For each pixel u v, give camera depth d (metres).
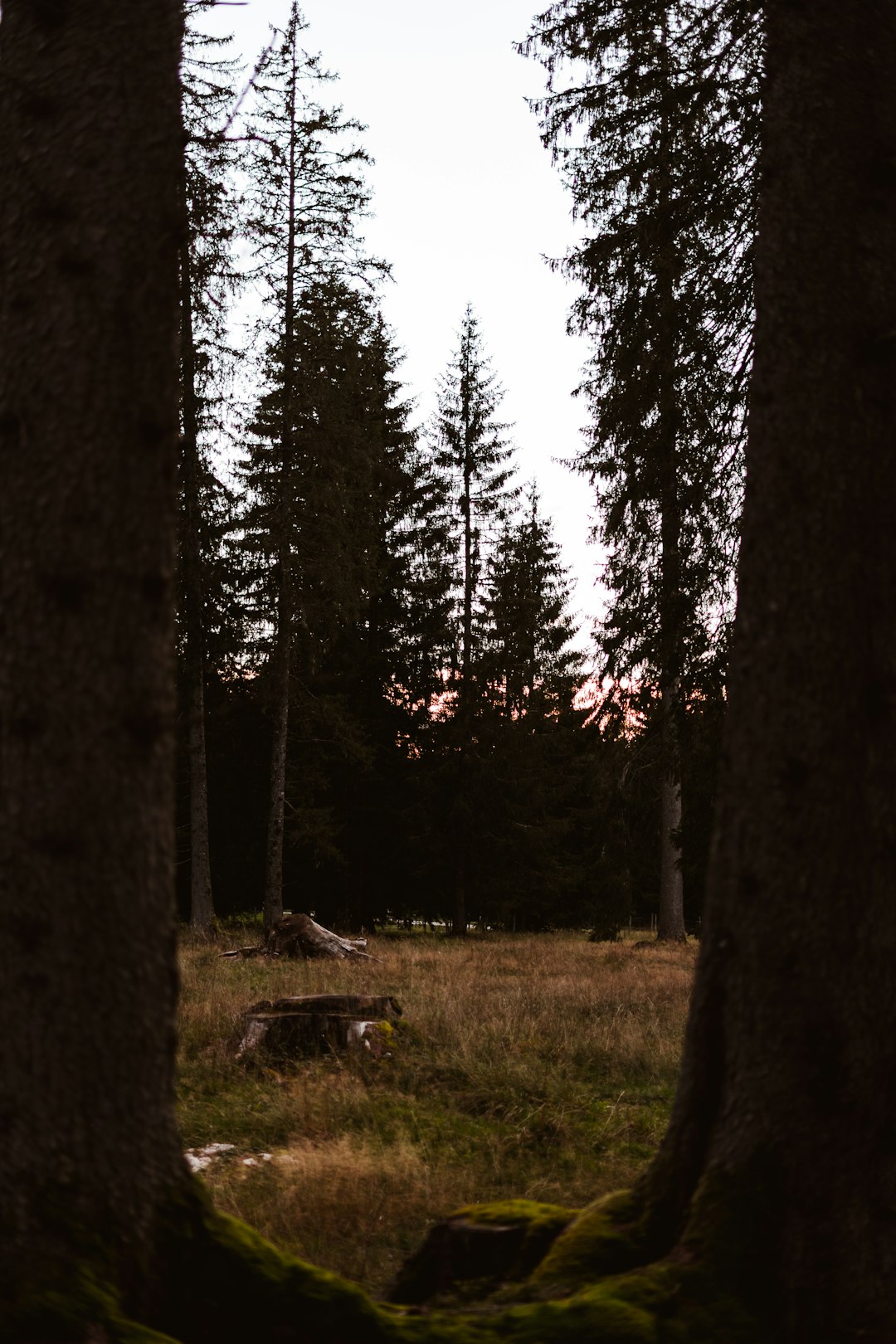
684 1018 11.03
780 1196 3.07
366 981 14.05
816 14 3.59
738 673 3.44
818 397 3.40
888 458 3.41
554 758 35.06
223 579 22.22
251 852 31.64
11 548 2.77
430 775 31.75
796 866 3.22
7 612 2.76
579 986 13.62
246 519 21.75
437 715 32.94
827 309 3.43
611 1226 3.36
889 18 3.61
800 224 3.51
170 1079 2.90
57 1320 2.45
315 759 30.11
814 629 3.30
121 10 2.98
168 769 2.92
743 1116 3.18
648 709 11.04
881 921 3.21
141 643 2.84
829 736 3.25
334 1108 7.27
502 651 31.25
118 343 2.86
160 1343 2.46
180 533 20.89
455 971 15.98
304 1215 5.10
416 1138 6.76
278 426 21.62
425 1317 2.93
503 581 31.58
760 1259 3.01
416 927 39.72
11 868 2.69
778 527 3.39
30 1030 2.66
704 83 7.61
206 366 19.12
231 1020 10.38
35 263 2.86
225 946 20.44
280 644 21.97
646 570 9.88
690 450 8.78
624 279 8.93
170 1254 2.80
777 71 3.66
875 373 3.42
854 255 3.45
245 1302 2.79
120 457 2.83
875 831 3.23
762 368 3.55
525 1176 5.98
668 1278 2.96
